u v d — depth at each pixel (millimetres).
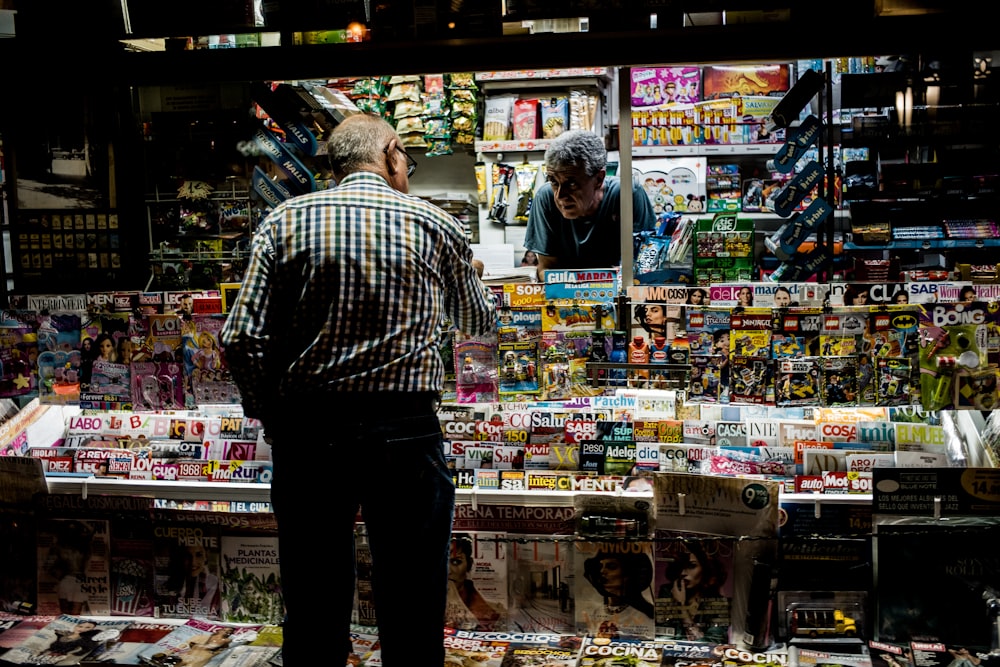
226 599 2811
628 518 2617
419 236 2094
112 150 3016
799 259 2863
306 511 2070
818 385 2629
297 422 2037
